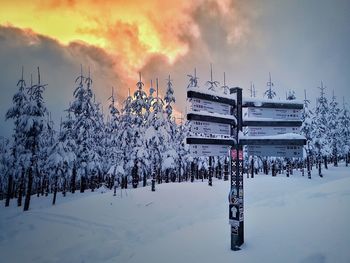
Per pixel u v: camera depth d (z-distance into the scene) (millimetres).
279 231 6793
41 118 25609
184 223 15375
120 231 15117
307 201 9469
